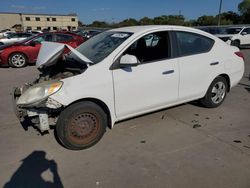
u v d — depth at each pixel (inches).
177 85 166.2
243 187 109.0
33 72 373.7
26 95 130.8
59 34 450.9
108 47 151.3
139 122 175.3
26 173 121.0
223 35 703.1
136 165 126.2
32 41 430.9
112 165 126.6
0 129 168.2
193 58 171.9
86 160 131.4
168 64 159.9
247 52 628.1
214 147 141.5
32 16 3481.8
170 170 121.5
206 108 199.9
